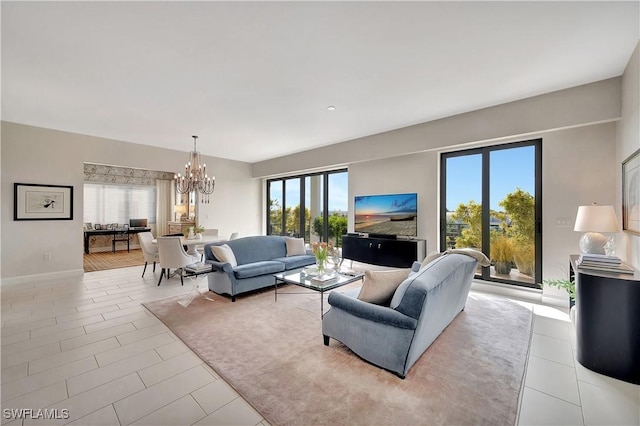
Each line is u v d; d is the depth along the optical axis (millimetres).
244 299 3795
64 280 4723
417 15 1985
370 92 3285
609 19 2033
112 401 1776
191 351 2402
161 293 4043
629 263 2748
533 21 2055
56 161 4793
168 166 6145
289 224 7414
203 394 1852
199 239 5375
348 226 5781
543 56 2539
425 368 2135
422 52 2459
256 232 7934
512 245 3965
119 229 8375
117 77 2879
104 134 5047
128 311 3320
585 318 2174
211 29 2127
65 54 2453
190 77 2885
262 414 1668
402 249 4492
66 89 3152
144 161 5793
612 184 3160
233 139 5406
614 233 3125
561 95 3250
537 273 3754
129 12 1927
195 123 4402
